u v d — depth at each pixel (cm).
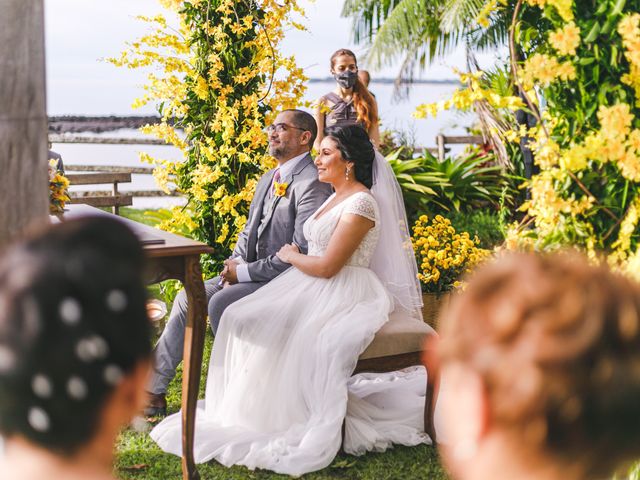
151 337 83
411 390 410
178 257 304
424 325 362
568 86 242
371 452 352
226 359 373
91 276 77
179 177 526
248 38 495
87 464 81
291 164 423
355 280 366
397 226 402
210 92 499
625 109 226
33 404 76
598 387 64
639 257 227
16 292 76
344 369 341
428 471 331
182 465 329
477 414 68
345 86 575
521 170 772
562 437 65
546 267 72
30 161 191
